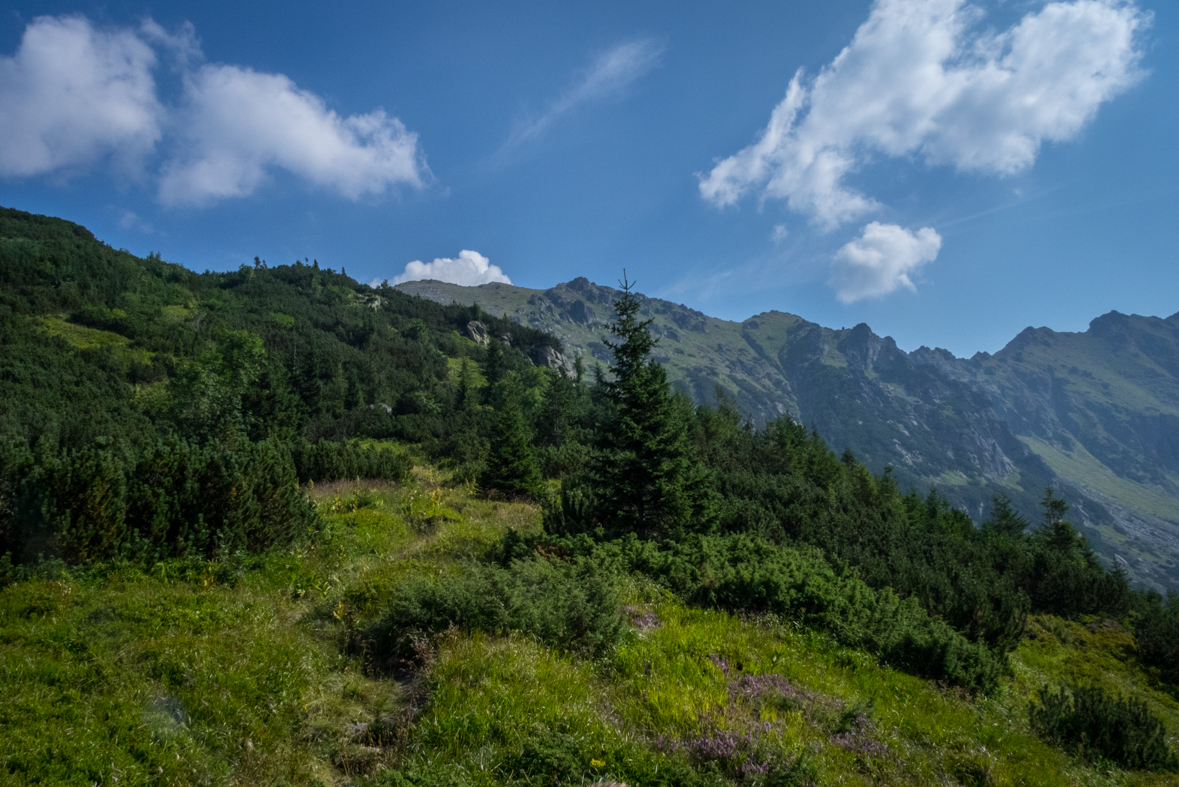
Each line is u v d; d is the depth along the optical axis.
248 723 4.31
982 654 8.27
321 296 114.94
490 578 7.18
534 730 4.32
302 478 20.47
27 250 79.88
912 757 5.25
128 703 4.21
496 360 77.69
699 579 9.82
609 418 14.66
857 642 8.28
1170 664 13.59
